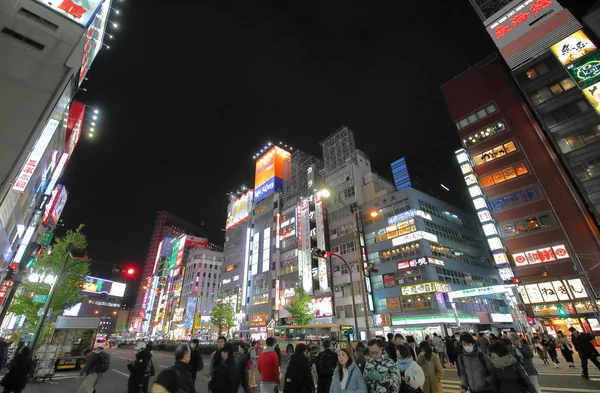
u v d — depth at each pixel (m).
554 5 40.53
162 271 125.44
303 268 53.25
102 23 31.47
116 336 114.56
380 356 5.16
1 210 22.05
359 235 48.34
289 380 7.02
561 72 37.28
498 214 39.03
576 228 33.50
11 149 21.28
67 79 25.42
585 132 34.00
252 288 67.75
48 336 26.94
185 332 88.00
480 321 40.91
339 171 59.34
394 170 69.94
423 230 43.09
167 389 3.20
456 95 48.69
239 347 9.05
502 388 5.27
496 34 44.78
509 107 42.72
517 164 39.56
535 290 33.91
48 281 27.67
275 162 79.12
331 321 45.56
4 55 23.19
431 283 38.81
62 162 35.75
